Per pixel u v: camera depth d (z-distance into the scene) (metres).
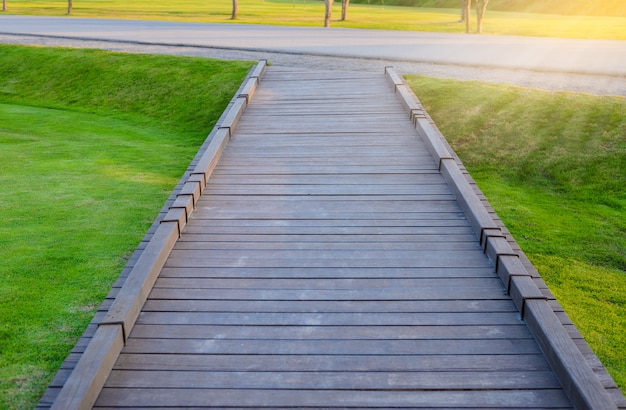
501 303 5.02
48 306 6.22
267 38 23.66
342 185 7.73
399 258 5.81
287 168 8.38
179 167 11.81
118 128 15.07
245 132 10.14
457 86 14.15
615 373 5.46
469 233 6.35
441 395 3.94
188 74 17.19
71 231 8.34
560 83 14.37
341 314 4.88
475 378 4.10
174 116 15.44
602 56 18.58
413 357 4.32
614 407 3.57
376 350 4.41
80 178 10.95
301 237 6.27
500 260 5.38
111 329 4.33
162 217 6.70
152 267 5.24
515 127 12.28
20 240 7.96
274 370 4.18
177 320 4.78
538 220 9.27
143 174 11.28
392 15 51.69
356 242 6.15
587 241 8.59
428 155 8.88
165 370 4.18
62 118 15.99
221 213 6.88
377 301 5.06
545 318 4.48
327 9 32.03
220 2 65.19
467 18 30.80
